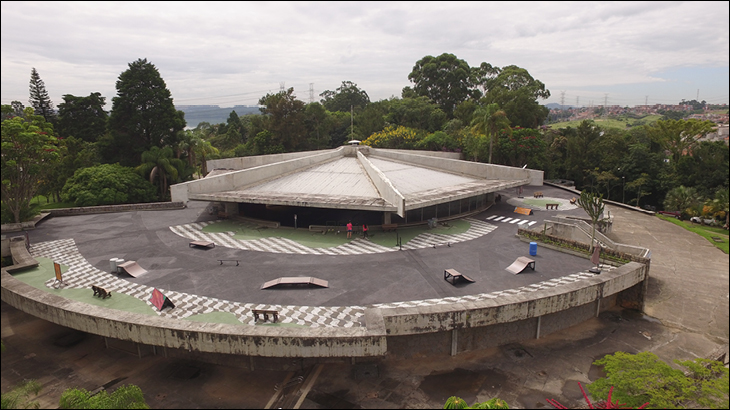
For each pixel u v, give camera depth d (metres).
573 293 17.77
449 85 100.19
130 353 17.52
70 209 37.44
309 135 88.19
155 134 58.78
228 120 106.88
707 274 26.50
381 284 20.73
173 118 60.12
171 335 14.95
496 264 23.59
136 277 21.98
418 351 17.05
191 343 14.86
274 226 32.81
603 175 63.88
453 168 43.47
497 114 52.28
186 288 20.42
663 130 55.38
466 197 34.03
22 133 29.70
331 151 46.44
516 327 18.05
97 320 15.78
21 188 32.53
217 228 32.38
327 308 18.11
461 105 85.00
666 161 63.72
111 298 19.41
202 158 58.94
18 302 18.08
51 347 18.06
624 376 13.11
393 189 28.33
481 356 17.16
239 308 18.20
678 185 52.38
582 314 20.09
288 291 19.94
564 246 25.77
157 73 59.00
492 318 16.38
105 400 12.23
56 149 33.62
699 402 11.83
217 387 15.25
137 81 56.94
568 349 17.67
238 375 16.02
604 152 67.81
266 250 26.58
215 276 22.02
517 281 21.02
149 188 52.91
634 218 41.28
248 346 14.55
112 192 48.62
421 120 85.56
